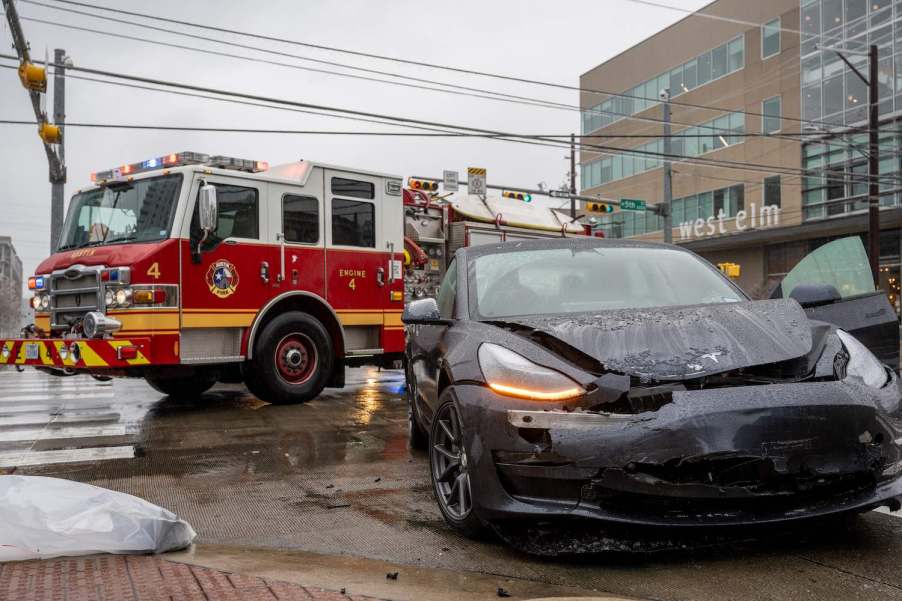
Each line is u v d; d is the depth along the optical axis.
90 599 2.67
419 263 11.99
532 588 3.04
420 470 5.50
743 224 39.97
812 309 6.12
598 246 5.11
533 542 3.46
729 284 4.83
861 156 33.94
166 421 7.97
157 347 7.91
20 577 2.90
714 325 3.73
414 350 5.48
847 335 3.91
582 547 3.37
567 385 3.33
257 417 8.20
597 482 3.16
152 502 4.65
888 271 33.84
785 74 37.66
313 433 7.14
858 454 3.20
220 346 8.50
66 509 3.28
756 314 3.95
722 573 3.18
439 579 3.17
